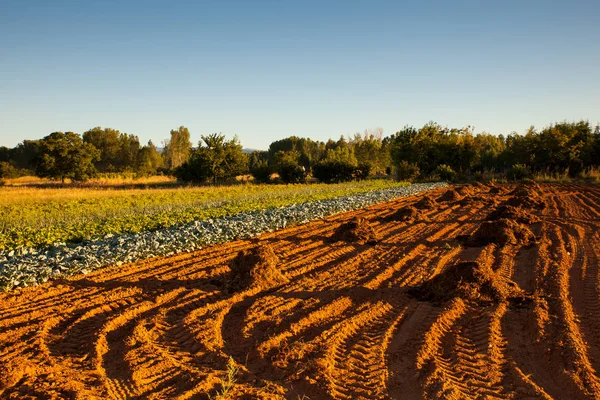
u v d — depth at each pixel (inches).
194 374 218.5
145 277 379.9
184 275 386.9
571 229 603.5
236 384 208.2
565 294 336.5
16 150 3553.2
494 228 529.0
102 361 234.8
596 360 235.3
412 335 270.1
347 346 254.4
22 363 224.5
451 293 330.3
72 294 335.6
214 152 1915.6
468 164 1904.5
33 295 331.9
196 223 605.9
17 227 629.0
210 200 1011.9
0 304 312.5
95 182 2089.1
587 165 1704.0
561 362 233.0
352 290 347.3
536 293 338.0
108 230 586.2
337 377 218.1
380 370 225.8
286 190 1300.4
